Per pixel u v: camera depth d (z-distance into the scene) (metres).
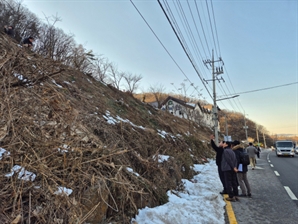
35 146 3.09
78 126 4.06
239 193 6.64
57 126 3.60
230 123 78.81
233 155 5.80
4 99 2.99
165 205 4.69
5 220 2.25
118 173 3.79
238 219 4.40
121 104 11.36
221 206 5.22
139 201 4.20
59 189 2.89
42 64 3.79
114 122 7.22
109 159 4.15
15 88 3.21
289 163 16.12
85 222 2.96
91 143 4.22
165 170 6.05
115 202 3.51
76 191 3.10
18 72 3.48
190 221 4.07
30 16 16.16
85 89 9.17
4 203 2.40
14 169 2.82
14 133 2.89
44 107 3.75
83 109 5.87
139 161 5.51
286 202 5.58
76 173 3.22
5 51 3.55
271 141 96.69
